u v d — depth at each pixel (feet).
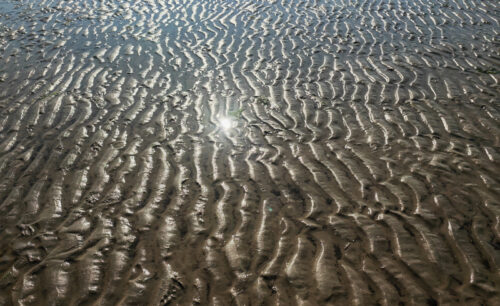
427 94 20.15
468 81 21.29
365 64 23.71
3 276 10.98
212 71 23.41
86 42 27.99
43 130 17.90
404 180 14.10
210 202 13.42
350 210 12.87
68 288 10.55
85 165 15.38
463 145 16.01
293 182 14.28
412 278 10.44
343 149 16.06
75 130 17.78
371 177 14.34
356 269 10.78
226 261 11.19
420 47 25.73
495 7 32.19
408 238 11.68
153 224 12.55
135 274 10.90
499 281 10.25
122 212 13.05
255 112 19.10
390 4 34.17
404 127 17.42
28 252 11.69
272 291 10.28
